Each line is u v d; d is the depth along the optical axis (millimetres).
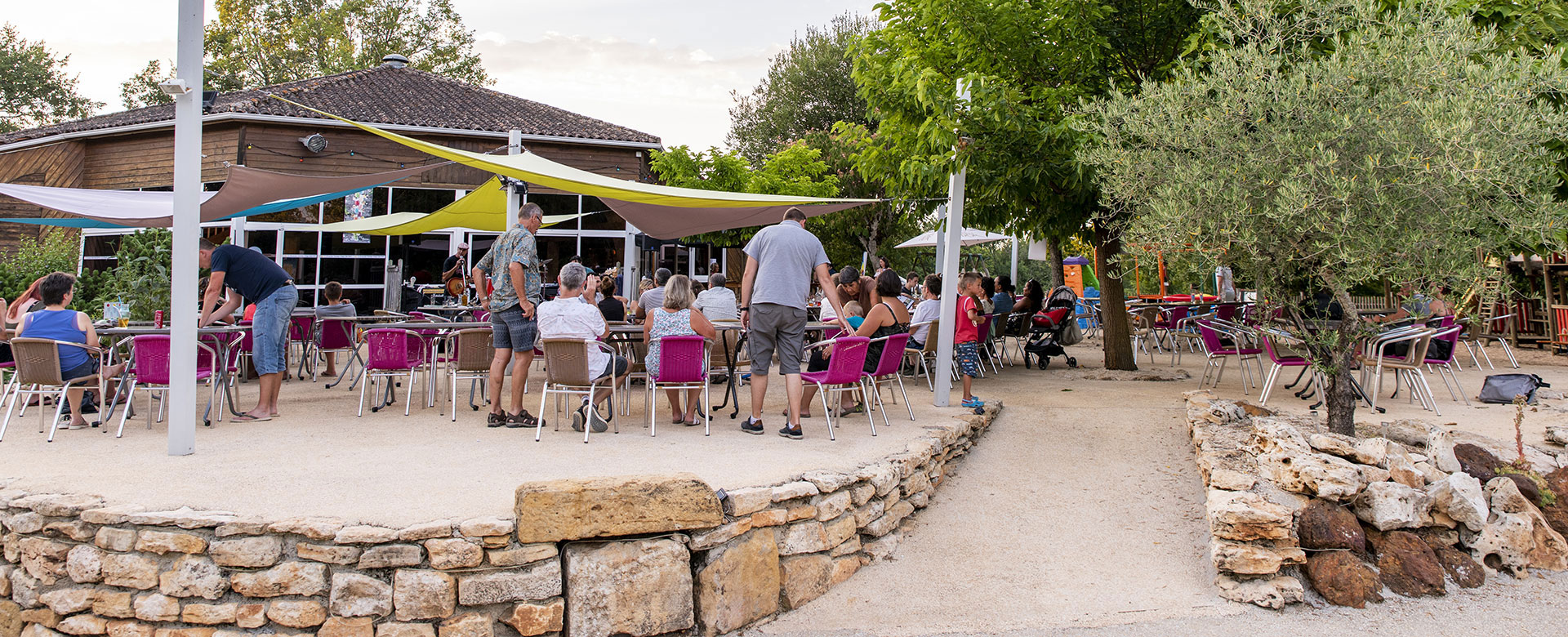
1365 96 5074
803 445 5324
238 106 13875
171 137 14789
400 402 7008
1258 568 4121
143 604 3562
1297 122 5141
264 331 6004
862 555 4621
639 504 3697
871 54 9414
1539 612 4027
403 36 33875
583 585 3578
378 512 3707
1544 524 4680
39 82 35531
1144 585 4309
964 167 7098
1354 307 5441
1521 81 4805
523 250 5727
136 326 7312
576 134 15875
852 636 3875
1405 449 5121
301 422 5938
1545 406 6871
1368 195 4863
